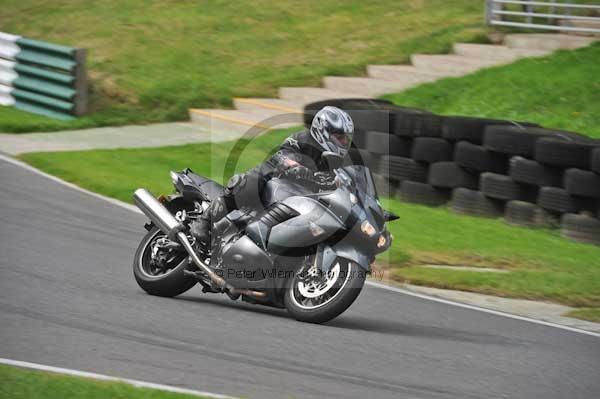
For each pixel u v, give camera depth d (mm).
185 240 18906
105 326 16594
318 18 52875
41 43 42750
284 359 15547
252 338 16609
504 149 29219
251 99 43219
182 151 36781
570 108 38562
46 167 31797
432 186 31266
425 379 15164
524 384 15305
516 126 30109
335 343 16688
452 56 45781
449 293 21672
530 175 28625
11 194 27609
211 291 18766
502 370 15984
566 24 46750
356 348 16516
